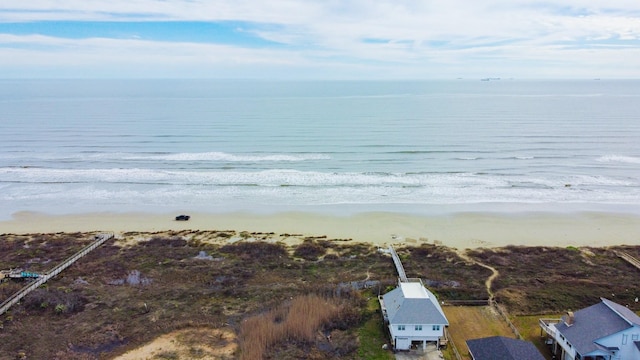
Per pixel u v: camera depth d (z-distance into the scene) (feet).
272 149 257.14
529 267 122.11
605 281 113.19
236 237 144.15
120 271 118.52
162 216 163.43
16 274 112.98
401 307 88.22
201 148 260.42
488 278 115.24
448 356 84.64
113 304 101.09
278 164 226.79
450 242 140.77
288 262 125.39
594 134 293.23
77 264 122.01
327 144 268.21
